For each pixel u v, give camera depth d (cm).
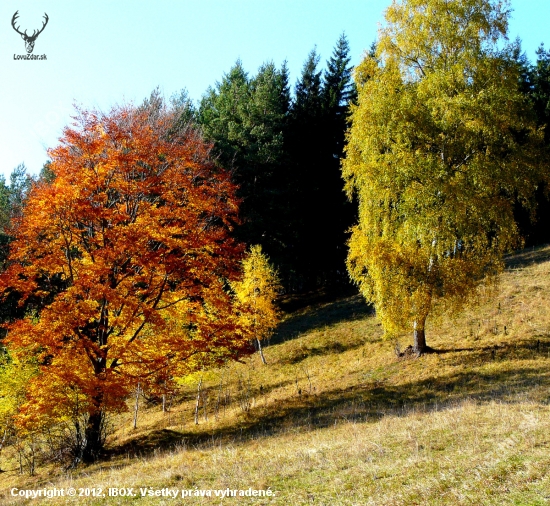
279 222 4003
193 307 1852
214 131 4038
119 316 1628
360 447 1062
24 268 1645
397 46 2122
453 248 2045
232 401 2553
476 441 958
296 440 1434
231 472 1053
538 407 1245
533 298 2700
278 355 3105
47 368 1526
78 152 1692
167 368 1717
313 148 4522
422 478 791
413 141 2031
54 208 1549
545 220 4250
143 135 1805
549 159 2103
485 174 1938
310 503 784
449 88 1998
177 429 2075
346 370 2469
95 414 1706
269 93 4281
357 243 2169
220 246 1769
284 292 4581
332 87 4788
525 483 691
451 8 2025
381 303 2038
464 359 2120
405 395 1894
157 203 1978
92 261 1675
